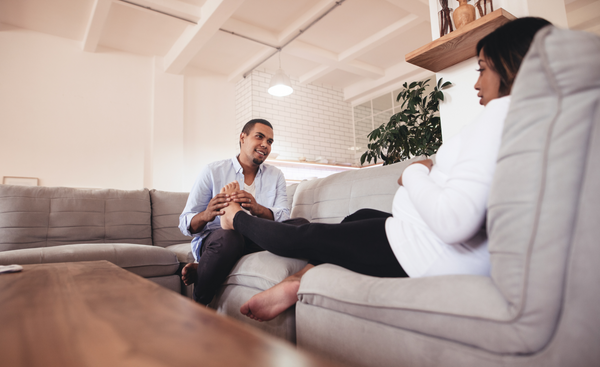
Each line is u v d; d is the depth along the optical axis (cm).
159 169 520
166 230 279
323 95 698
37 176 436
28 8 415
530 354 55
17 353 33
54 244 232
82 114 475
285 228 116
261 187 203
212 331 39
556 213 54
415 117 280
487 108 78
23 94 438
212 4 410
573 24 470
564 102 56
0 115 422
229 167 196
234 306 143
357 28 504
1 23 436
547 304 53
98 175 475
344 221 129
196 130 575
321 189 212
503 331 57
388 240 93
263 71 615
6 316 48
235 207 150
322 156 680
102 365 29
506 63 82
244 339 37
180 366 29
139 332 39
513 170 60
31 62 448
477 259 79
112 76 504
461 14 190
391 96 663
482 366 59
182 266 228
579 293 51
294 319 115
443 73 223
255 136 195
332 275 95
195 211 185
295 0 444
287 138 636
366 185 184
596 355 50
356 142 730
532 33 80
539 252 54
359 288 84
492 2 202
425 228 87
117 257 199
